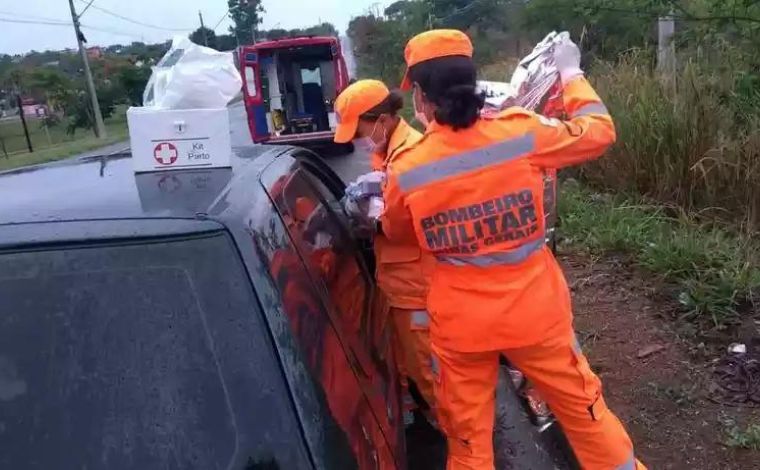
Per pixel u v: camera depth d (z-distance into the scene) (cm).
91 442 155
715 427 349
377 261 292
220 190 193
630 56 795
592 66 840
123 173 222
